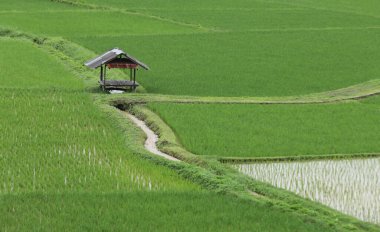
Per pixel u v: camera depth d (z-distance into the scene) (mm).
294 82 59406
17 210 30344
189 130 44156
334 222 30125
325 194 35281
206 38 75438
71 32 78000
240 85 57688
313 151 41688
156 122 45438
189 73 60812
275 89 56906
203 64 64125
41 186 33688
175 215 30406
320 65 65750
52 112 46250
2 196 31703
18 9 91438
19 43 70688
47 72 59312
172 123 45281
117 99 49938
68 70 60844
